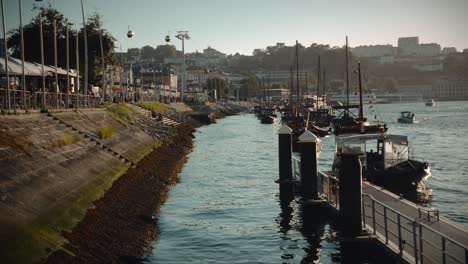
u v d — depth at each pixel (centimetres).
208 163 6775
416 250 2202
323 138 10900
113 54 9938
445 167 6153
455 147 8606
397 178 4094
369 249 2636
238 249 2969
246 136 11538
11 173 2762
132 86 15462
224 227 3425
